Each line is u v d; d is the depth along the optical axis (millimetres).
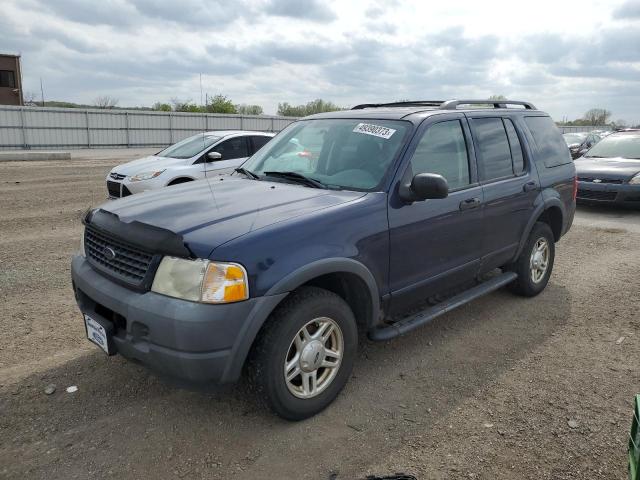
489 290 4648
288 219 3084
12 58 41594
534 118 5430
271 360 2920
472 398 3475
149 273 2854
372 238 3396
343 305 3266
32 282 5496
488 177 4504
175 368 2748
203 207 3303
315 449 2924
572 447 2969
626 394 3543
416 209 3707
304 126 4574
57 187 12977
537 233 5207
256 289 2803
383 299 3580
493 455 2893
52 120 30578
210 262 2723
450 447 2959
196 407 3307
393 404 3389
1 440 2951
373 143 3900
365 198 3479
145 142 34469
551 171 5367
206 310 2686
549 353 4152
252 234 2885
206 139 10305
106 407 3289
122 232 3053
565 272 6391
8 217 8992
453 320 4805
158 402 3355
